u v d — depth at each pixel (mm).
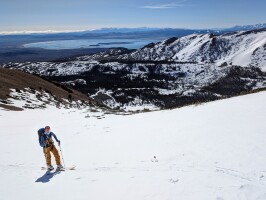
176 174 10719
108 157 14672
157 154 13844
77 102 64188
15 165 14484
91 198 9484
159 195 9023
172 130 18016
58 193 10203
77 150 17016
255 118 17078
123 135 19250
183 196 8742
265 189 8773
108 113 35219
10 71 68125
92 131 22344
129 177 11078
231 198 8328
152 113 27828
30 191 10617
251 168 10539
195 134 16000
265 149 12133
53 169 13203
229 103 23562
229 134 14891
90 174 12062
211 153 12672
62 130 24203
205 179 9875
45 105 48062
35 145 19266
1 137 22344
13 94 49000
